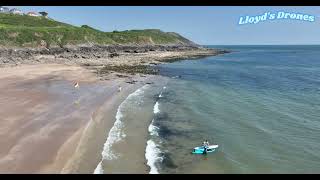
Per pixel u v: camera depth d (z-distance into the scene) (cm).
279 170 2409
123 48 13838
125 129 3262
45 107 3859
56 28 11850
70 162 2398
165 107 4272
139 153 2659
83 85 5484
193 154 2678
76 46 11525
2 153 2475
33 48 9950
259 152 2748
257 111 4166
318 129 3403
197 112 4059
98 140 2891
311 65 11544
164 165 2456
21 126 3111
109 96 4756
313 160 2594
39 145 2664
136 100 4631
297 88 6116
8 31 9906
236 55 18325
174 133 3212
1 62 7744
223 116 3888
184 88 5850
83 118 3494
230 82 6794
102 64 8650
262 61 13488
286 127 3472
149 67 8750
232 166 2464
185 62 11331
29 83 5400
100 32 14750
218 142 2978
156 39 18138
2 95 4409
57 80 5828
